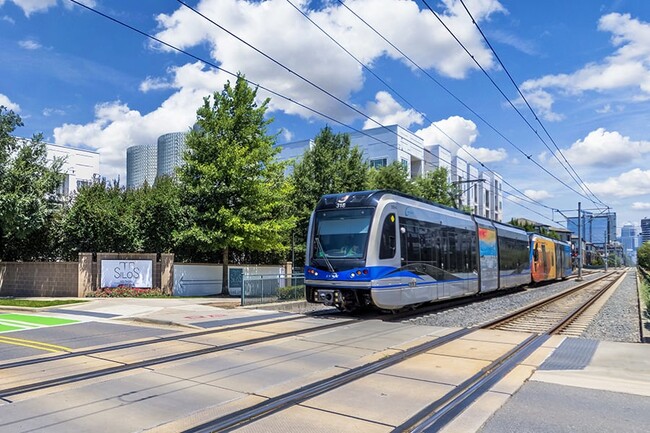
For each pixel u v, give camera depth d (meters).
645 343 10.84
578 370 8.07
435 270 17.61
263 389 6.97
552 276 38.09
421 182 39.78
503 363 8.59
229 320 14.02
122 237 24.97
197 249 25.81
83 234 24.56
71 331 12.41
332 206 15.55
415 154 61.50
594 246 132.50
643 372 7.94
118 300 21.22
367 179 31.58
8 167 22.41
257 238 24.02
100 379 7.56
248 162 23.95
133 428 5.43
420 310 17.12
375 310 16.50
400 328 12.73
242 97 24.75
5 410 6.06
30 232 22.91
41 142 24.34
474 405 6.23
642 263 87.81
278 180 26.11
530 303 21.09
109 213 24.55
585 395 6.67
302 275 21.25
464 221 20.92
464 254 20.44
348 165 30.80
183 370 8.12
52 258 25.75
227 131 24.38
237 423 5.57
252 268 26.30
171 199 25.19
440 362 8.67
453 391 6.83
